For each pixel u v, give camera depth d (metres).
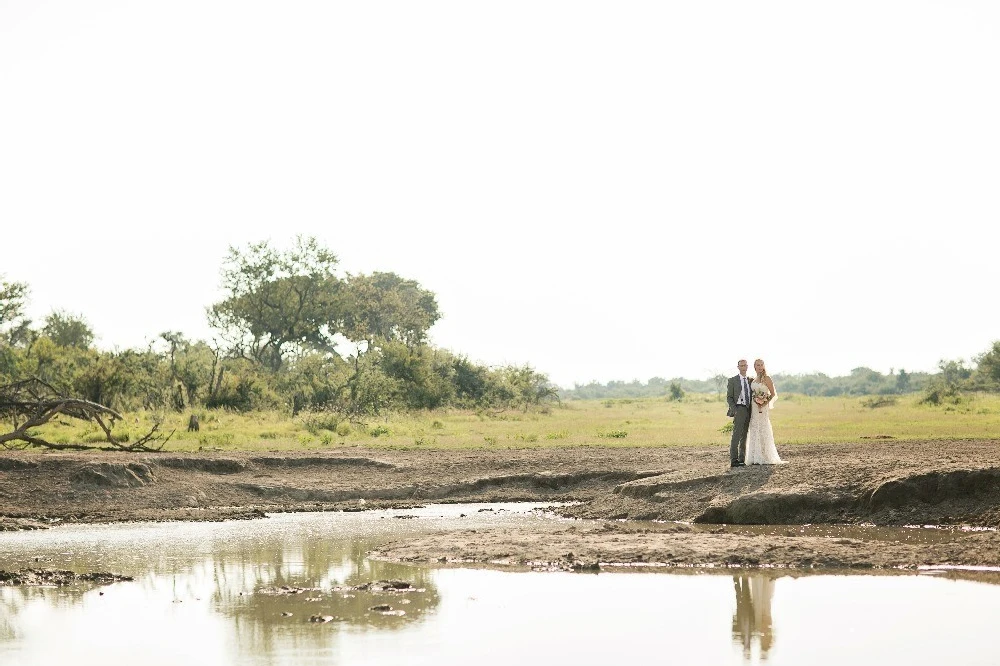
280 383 57.56
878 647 8.98
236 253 85.19
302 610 10.87
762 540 14.28
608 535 15.56
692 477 19.83
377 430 37.38
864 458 19.59
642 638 9.45
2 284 52.88
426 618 10.39
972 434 29.81
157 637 9.71
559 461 26.00
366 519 19.97
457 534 16.27
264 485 23.58
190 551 15.47
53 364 49.00
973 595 11.10
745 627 9.82
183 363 53.53
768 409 19.88
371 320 97.00
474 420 49.00
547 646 9.19
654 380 177.38
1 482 21.70
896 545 13.75
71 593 12.02
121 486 22.22
